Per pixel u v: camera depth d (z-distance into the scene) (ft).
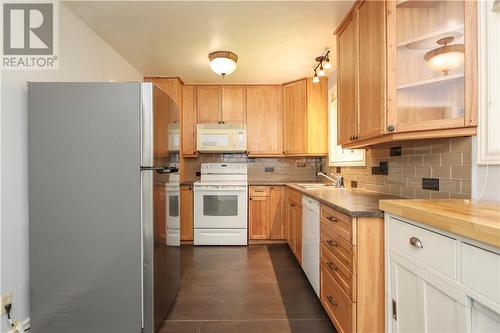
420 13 4.97
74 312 5.18
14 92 5.03
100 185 5.16
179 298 6.98
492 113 4.10
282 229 11.93
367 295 4.50
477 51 4.25
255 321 5.94
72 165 5.15
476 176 4.36
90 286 5.18
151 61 9.86
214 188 11.72
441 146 5.07
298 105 12.04
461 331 2.83
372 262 4.50
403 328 3.88
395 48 4.96
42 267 5.17
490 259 2.49
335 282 5.37
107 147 5.16
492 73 4.10
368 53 5.65
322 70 9.69
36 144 5.14
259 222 11.98
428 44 4.99
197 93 12.69
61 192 5.16
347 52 6.81
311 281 7.29
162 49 8.82
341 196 6.61
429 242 3.32
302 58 9.56
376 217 4.49
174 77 11.64
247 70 10.84
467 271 2.75
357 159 8.77
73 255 5.17
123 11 6.61
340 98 7.27
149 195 5.19
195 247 11.55
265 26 7.36
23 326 5.07
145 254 5.18
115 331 5.18
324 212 6.11
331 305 5.63
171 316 6.14
